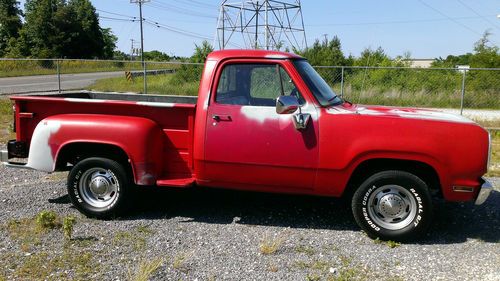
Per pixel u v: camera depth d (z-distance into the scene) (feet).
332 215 18.56
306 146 15.88
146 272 12.91
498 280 13.15
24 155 18.47
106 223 17.24
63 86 82.33
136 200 19.15
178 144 17.44
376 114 15.66
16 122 18.35
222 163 16.66
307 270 13.62
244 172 16.58
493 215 18.78
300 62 17.20
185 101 23.07
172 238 15.85
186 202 19.92
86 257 14.11
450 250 15.26
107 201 17.71
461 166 15.11
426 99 63.10
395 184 15.60
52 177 23.40
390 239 15.76
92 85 83.66
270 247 14.84
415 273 13.55
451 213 18.97
